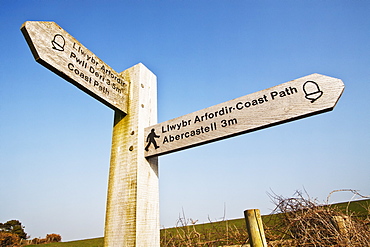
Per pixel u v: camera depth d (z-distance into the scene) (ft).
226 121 7.93
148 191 8.52
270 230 9.46
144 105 10.06
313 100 6.81
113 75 9.59
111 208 8.32
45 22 7.09
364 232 7.91
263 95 7.67
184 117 8.90
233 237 9.56
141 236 7.50
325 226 8.41
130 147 9.07
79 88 7.93
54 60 6.98
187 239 9.62
